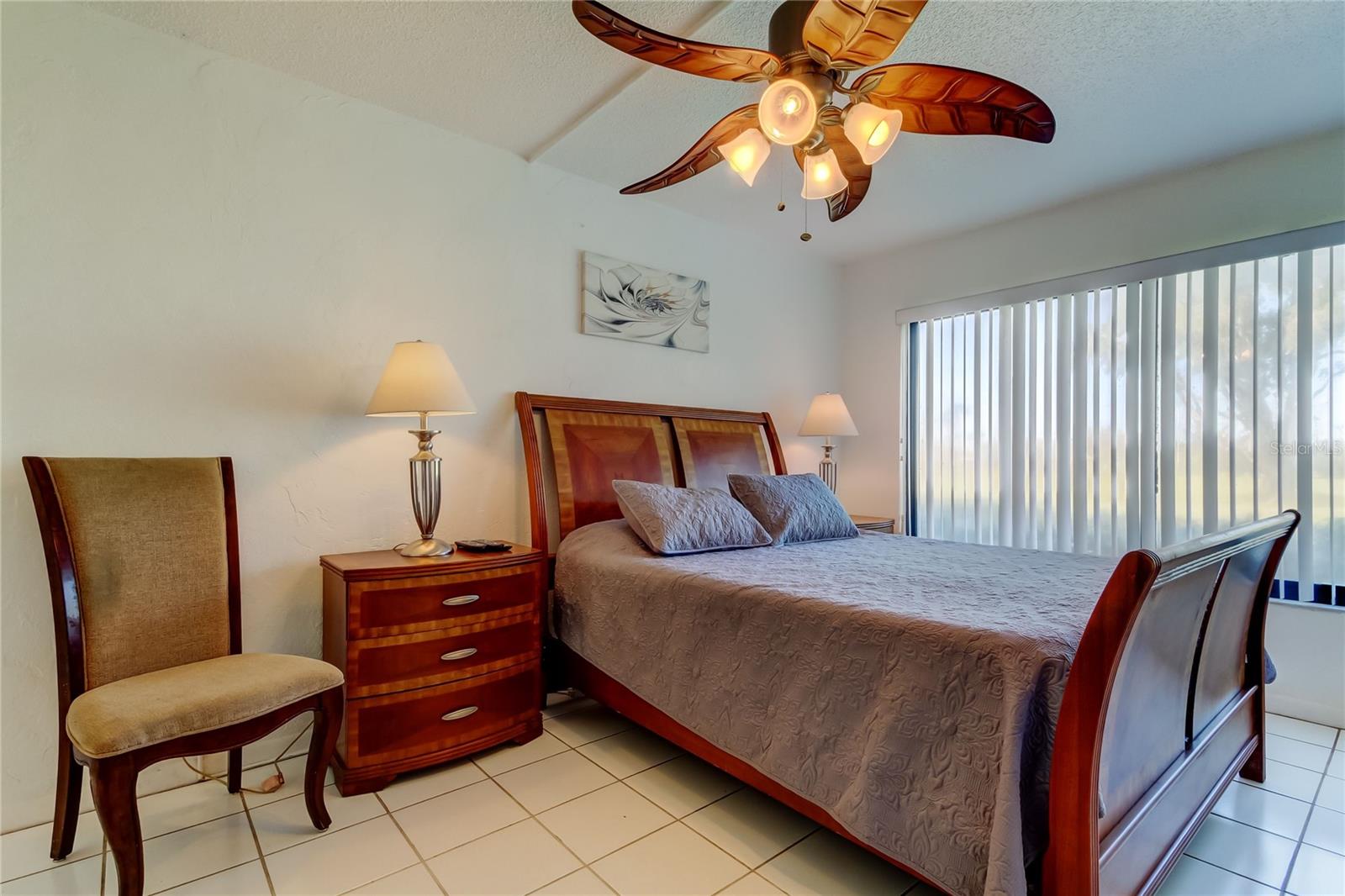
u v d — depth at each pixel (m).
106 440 1.96
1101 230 3.25
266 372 2.26
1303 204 2.66
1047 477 3.44
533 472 2.82
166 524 1.86
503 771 2.18
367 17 1.97
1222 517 2.84
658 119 2.58
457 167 2.73
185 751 1.48
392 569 2.07
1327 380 2.59
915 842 1.30
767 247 4.03
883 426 4.27
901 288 4.18
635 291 3.33
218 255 2.16
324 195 2.38
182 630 1.85
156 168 2.05
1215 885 1.59
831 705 1.55
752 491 2.98
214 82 2.15
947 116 1.74
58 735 1.83
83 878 1.59
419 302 2.62
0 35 1.81
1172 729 1.54
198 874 1.59
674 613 2.06
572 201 3.11
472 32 2.05
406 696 2.09
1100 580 1.98
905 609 1.56
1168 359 3.02
